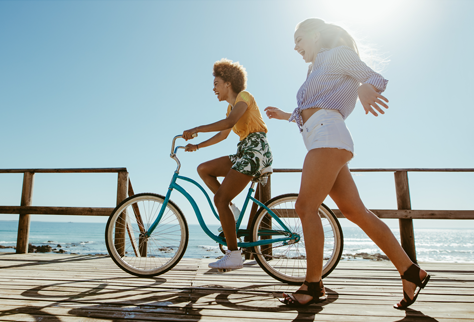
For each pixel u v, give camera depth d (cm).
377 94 123
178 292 172
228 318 127
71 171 382
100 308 138
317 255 138
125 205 219
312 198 137
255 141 201
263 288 185
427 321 125
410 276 141
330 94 142
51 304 144
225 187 193
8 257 324
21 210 370
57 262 288
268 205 219
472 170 348
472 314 136
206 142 227
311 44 159
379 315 134
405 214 342
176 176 221
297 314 134
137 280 204
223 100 225
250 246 208
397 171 354
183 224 218
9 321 119
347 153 138
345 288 192
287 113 204
